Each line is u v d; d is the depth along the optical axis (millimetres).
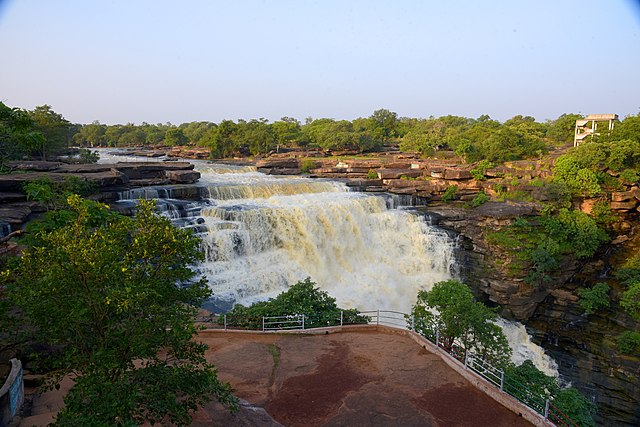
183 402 9461
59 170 39406
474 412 12727
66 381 13414
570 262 37906
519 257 35688
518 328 34531
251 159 80812
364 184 48844
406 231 40000
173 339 9281
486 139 62656
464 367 14789
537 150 60406
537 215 39469
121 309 8031
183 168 47250
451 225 40500
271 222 34438
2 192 30172
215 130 88125
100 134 132250
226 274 30578
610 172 43531
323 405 12875
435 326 17359
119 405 7898
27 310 8711
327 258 36156
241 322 19453
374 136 105875
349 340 17688
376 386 13953
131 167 42812
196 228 31609
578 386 28844
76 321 8453
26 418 10922
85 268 8266
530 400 13477
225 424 11148
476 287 37750
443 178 48562
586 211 42406
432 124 120250
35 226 12758
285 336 18031
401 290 36219
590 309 32812
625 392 27016
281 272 32406
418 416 12430
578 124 69312
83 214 9477
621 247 40969
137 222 9750
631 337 28656
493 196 45125
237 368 14977
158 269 9625
